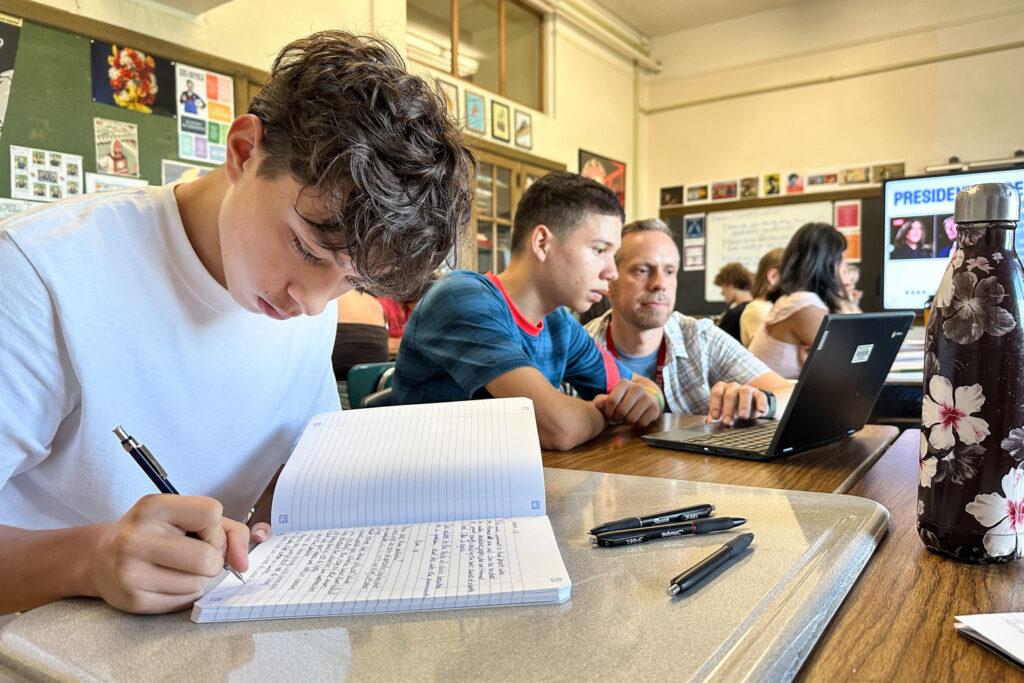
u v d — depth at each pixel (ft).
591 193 4.52
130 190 2.60
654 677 1.22
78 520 2.51
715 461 3.13
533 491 2.12
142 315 2.44
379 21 10.55
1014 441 1.74
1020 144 15.25
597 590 1.61
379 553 1.84
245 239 2.01
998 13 15.26
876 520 2.07
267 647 1.38
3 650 1.39
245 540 1.75
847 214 17.15
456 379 3.95
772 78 17.93
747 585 1.60
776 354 8.21
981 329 1.74
